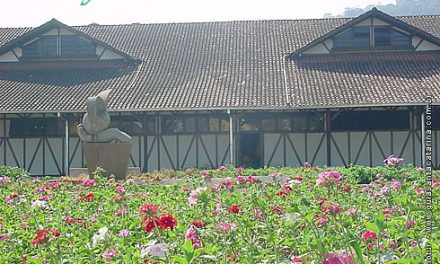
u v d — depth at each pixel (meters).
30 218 8.15
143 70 27.53
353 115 25.03
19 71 28.05
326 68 26.53
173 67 27.69
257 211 6.54
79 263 5.09
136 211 8.41
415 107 24.22
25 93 25.67
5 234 6.69
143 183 15.48
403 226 5.57
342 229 4.42
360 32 27.25
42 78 27.22
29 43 28.50
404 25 26.80
